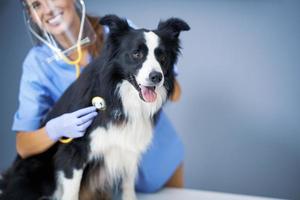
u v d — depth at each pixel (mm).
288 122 2178
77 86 1358
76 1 1548
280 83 2152
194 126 2287
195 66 2217
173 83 1411
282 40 2115
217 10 2143
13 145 2379
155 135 1620
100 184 1464
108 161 1379
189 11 2164
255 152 2252
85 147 1305
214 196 1562
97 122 1276
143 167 1575
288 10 2084
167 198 1562
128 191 1477
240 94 2203
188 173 2348
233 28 2146
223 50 2176
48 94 1575
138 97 1311
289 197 2250
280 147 2213
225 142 2273
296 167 2211
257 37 2135
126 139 1331
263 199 1505
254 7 2111
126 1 2197
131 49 1278
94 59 1396
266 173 2260
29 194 1394
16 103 2332
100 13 2230
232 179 2307
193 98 2256
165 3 2166
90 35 1535
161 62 1312
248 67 2170
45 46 1566
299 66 2117
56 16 1482
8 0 2232
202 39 2182
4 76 2316
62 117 1311
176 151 1706
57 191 1415
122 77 1296
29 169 1414
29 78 1539
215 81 2215
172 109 2285
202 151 2309
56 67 1532
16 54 2281
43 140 1376
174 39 1367
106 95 1280
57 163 1365
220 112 2244
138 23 2209
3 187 1421
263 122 2209
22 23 2238
